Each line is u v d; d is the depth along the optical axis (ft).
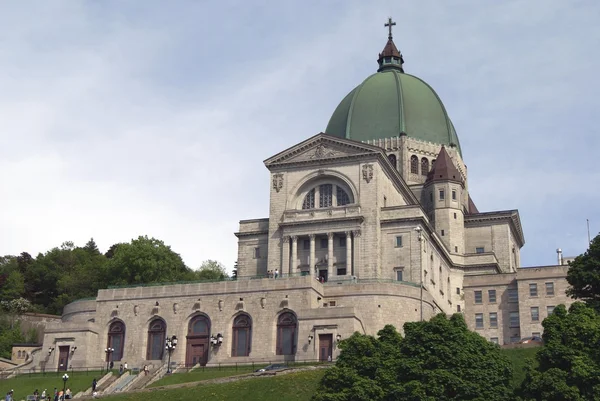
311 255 459.32
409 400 270.87
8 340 516.32
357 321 384.88
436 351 282.56
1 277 628.28
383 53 638.53
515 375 314.96
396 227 456.04
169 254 564.30
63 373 398.62
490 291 501.97
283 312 400.47
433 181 547.90
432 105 589.73
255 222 491.72
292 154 479.41
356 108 579.48
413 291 421.18
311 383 318.24
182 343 411.34
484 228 561.84
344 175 466.70
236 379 334.85
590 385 264.72
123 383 365.20
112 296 429.38
